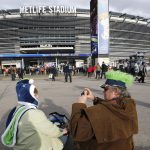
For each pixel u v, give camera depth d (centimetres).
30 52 13662
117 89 277
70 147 355
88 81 3073
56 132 338
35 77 4438
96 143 259
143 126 869
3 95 1856
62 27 13412
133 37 14575
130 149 264
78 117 264
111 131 253
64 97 1641
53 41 13488
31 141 331
